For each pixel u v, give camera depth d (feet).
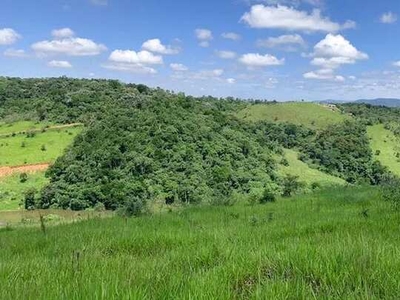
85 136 314.55
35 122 448.65
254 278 14.93
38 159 339.98
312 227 29.91
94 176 267.18
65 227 44.27
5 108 505.25
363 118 559.79
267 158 319.88
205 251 19.60
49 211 252.01
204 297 11.73
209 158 282.15
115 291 11.80
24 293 12.49
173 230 30.99
